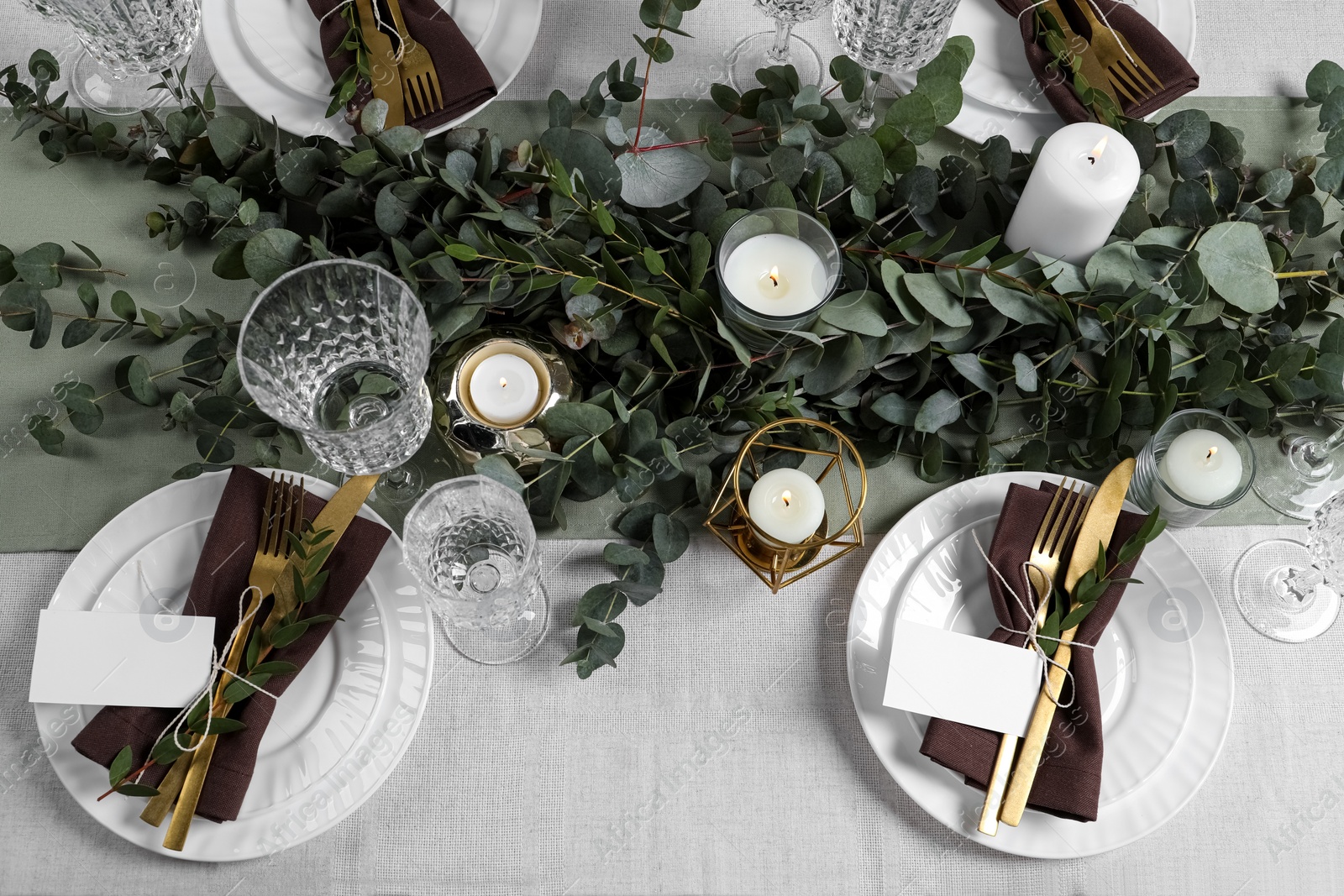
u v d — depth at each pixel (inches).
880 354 35.9
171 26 36.7
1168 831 34.7
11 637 35.5
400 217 35.4
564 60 43.2
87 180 41.0
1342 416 39.5
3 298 36.8
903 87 41.3
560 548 37.4
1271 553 38.4
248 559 33.6
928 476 36.7
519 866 34.3
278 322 32.2
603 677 36.2
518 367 35.3
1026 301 36.2
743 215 35.1
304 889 33.6
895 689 32.8
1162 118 42.9
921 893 34.3
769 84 38.9
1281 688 36.6
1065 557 34.9
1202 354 38.7
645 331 36.7
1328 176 40.1
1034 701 32.8
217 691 31.5
